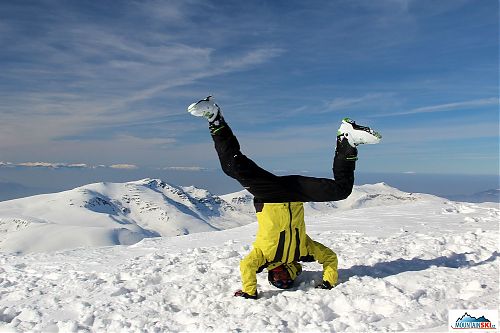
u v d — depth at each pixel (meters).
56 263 9.32
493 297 4.55
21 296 6.39
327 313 4.56
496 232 8.47
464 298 4.70
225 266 7.08
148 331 4.43
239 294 5.36
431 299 4.67
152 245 11.35
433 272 5.61
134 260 8.78
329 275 5.41
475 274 5.43
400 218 12.48
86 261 9.26
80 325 4.84
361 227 11.13
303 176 5.06
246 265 5.23
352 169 4.72
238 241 10.45
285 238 5.21
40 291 6.64
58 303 5.82
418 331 3.83
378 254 6.97
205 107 4.78
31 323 4.98
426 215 12.88
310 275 6.00
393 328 3.93
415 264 6.29
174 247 10.65
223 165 5.07
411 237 8.88
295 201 5.11
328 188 4.80
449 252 7.05
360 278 5.50
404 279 5.39
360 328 4.00
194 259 8.00
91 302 5.70
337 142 4.68
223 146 4.98
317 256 5.52
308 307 4.71
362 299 4.76
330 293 5.11
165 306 5.22
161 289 5.96
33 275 8.28
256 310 4.81
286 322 4.39
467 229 9.68
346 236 9.69
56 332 4.74
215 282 6.05
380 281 5.23
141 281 6.62
